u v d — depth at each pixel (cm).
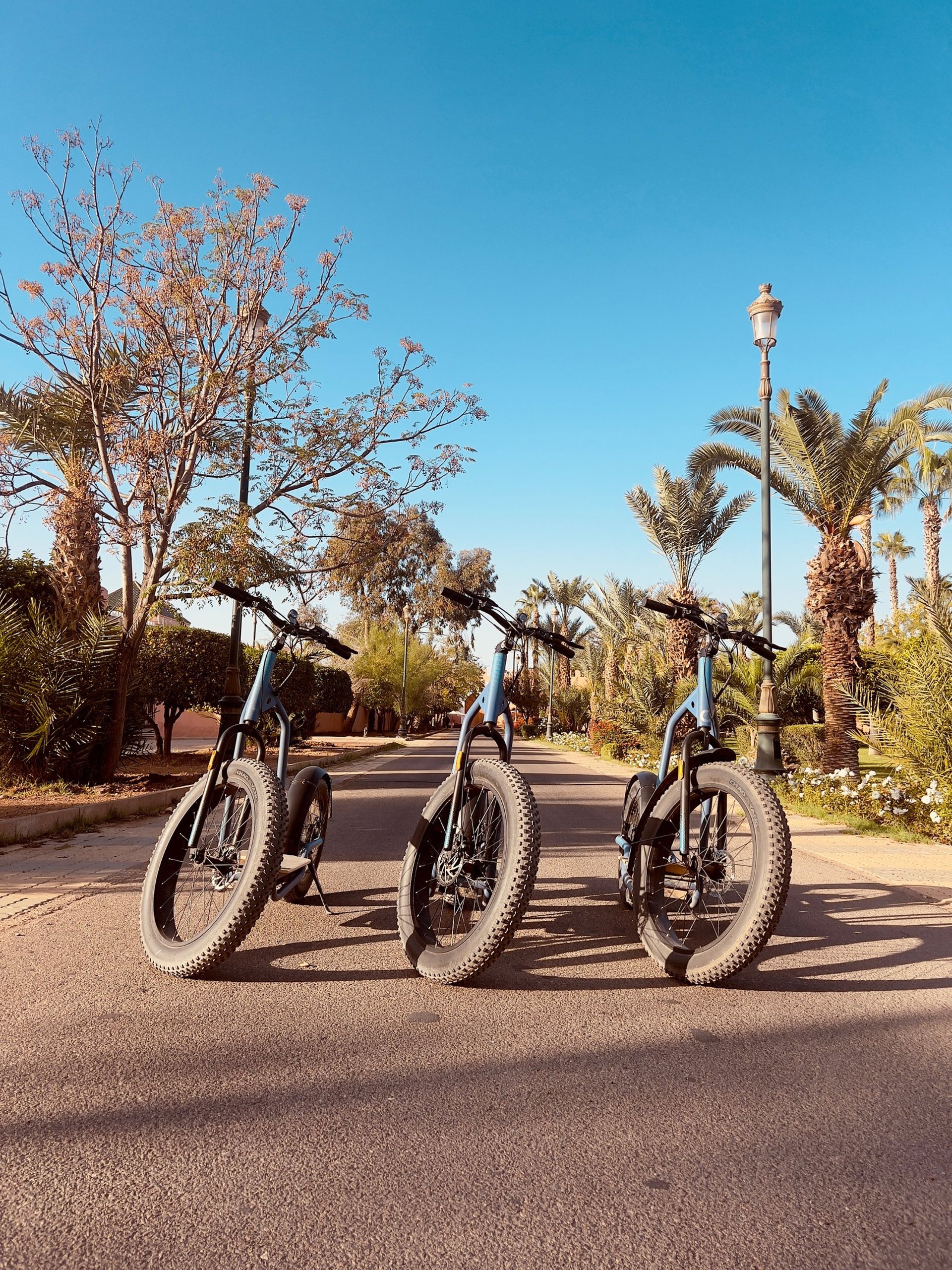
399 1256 184
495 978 389
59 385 1252
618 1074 282
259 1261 181
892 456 1648
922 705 1038
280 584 1294
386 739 4481
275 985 372
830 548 1628
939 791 970
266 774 397
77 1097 258
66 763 1146
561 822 1024
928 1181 217
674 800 411
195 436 1232
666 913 417
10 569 1475
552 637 412
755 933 362
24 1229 191
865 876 684
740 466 1798
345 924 481
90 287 1170
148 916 403
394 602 5372
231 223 1200
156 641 1919
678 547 2322
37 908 512
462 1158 225
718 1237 192
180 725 3731
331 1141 233
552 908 536
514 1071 283
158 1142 231
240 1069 280
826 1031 326
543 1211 201
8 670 1106
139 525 1212
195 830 404
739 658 1928
